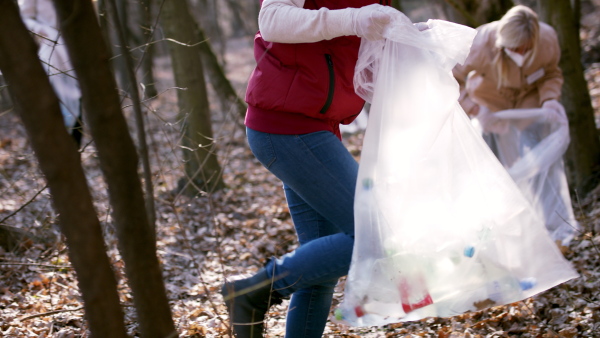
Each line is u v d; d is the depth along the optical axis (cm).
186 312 360
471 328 331
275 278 233
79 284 180
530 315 341
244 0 2312
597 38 1207
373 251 225
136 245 186
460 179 236
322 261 231
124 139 178
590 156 547
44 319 336
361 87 238
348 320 225
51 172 170
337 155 232
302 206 254
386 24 217
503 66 446
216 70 969
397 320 229
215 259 505
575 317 328
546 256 239
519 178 457
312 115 230
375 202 225
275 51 228
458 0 558
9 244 438
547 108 455
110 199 184
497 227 237
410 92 231
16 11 162
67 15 168
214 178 699
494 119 465
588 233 451
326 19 213
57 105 168
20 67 163
